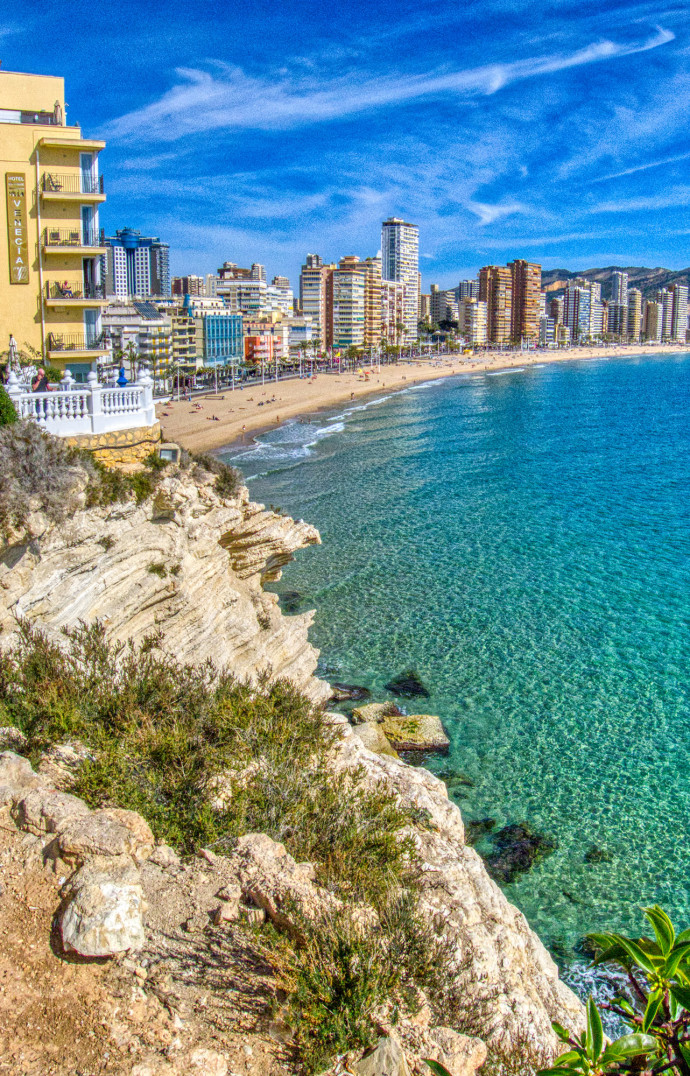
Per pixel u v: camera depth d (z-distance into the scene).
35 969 7.14
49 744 11.12
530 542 50.12
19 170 34.88
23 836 8.79
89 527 15.44
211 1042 6.76
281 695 16.31
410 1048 7.53
